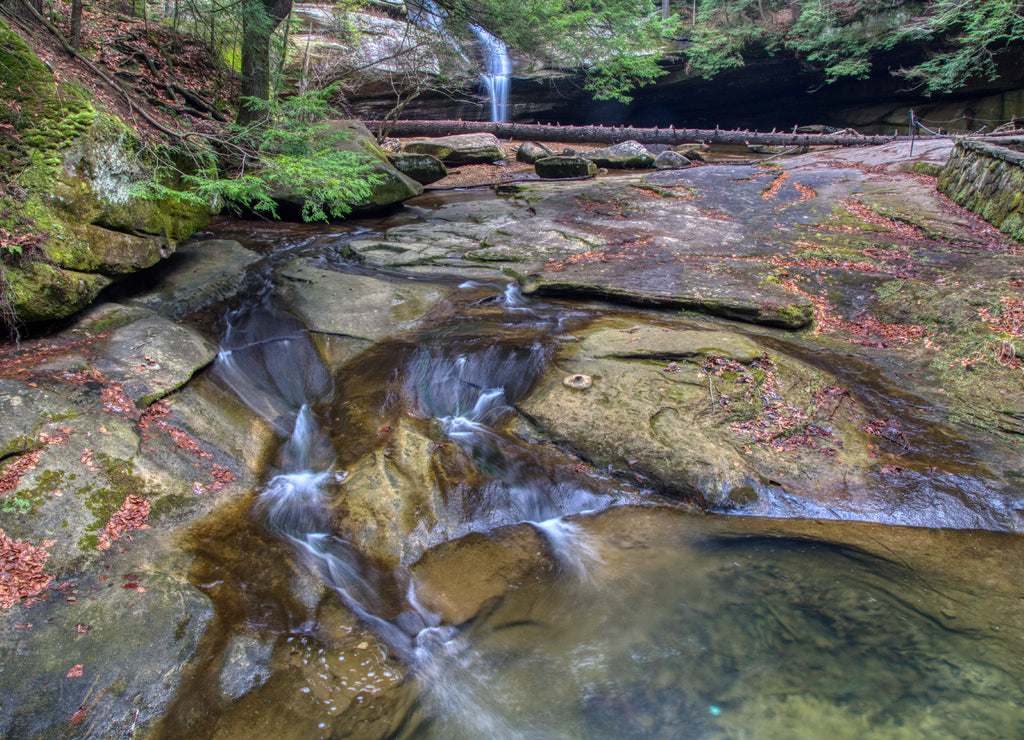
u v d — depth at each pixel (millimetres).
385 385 6121
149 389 5215
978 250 8953
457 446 5332
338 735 3039
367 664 3443
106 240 5988
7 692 3025
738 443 5133
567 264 9102
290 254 9234
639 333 6625
